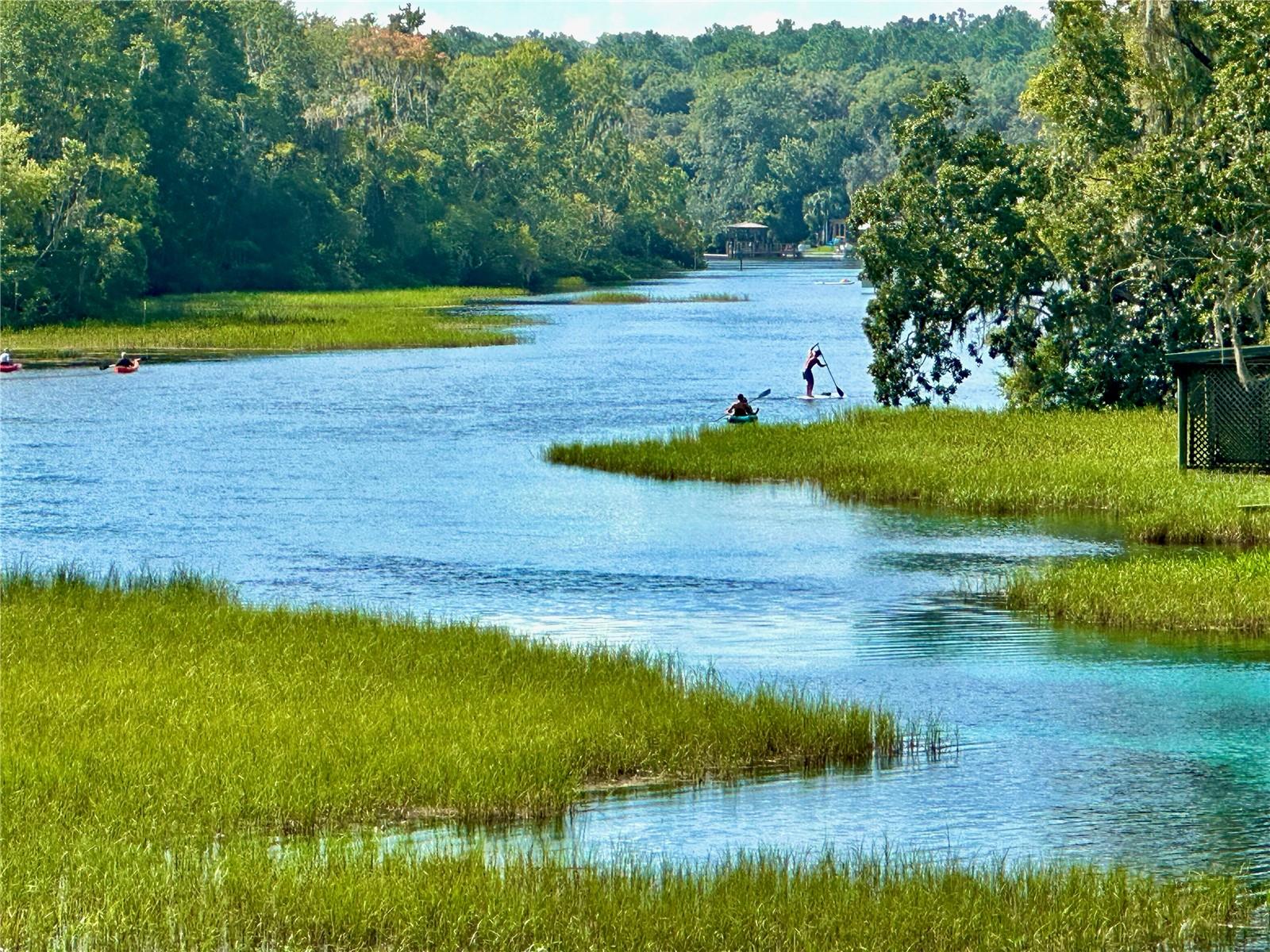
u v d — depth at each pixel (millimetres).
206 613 63781
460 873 35531
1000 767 47312
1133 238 129375
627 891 34969
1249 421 97562
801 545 86062
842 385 177125
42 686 51031
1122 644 63688
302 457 120812
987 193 139125
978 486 97562
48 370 193375
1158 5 138000
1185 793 44938
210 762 43219
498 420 144000
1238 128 122438
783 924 33469
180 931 32500
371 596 73750
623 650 58656
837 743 48500
